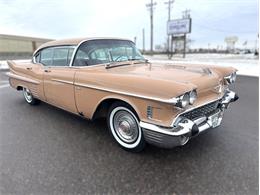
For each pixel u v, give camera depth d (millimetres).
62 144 3121
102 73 2943
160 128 2352
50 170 2502
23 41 40625
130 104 2572
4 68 15883
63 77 3426
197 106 2494
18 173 2451
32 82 4348
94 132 3512
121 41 3879
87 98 3094
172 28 35969
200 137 3256
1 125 3842
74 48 3408
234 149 2908
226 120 3969
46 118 4172
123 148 2947
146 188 2203
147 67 3309
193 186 2221
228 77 3287
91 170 2494
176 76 2682
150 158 2725
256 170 2451
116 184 2262
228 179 2312
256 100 5469
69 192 2160
